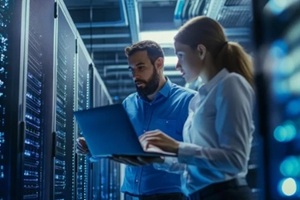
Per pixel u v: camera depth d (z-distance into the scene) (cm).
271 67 99
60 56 287
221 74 146
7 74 187
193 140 152
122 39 614
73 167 343
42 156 241
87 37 586
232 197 136
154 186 225
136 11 443
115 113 152
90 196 452
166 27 543
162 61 233
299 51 96
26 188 204
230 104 134
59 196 280
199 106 150
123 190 246
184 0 445
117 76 861
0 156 181
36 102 230
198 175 145
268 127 99
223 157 131
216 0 392
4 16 189
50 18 261
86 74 442
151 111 234
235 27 438
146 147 147
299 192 95
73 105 349
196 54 149
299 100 96
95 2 483
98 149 162
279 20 99
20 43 190
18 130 185
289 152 96
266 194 98
